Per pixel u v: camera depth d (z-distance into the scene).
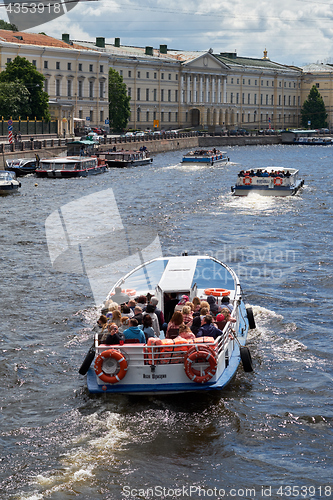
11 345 16.86
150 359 13.51
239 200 45.62
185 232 33.56
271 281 23.17
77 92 127.00
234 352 15.56
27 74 98.50
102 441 12.24
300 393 14.20
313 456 11.80
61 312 19.66
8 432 12.59
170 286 16.66
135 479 11.06
